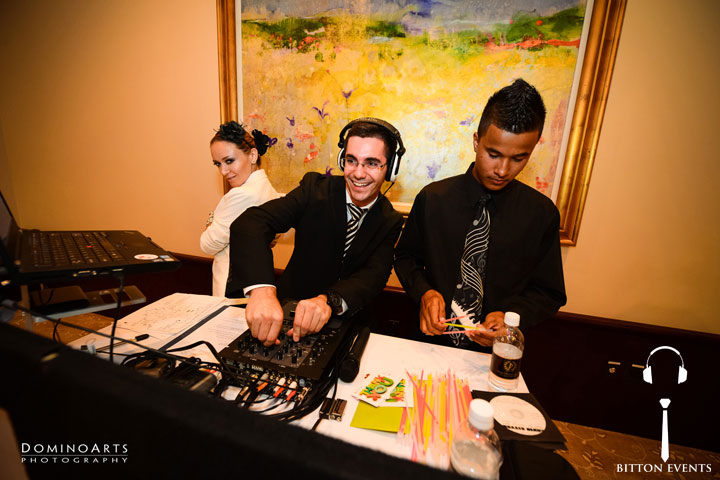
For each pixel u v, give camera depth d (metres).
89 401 0.24
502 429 0.61
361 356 0.81
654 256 1.56
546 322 1.70
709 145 1.41
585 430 1.74
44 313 0.71
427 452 0.57
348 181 1.02
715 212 1.46
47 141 2.32
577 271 1.64
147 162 2.17
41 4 2.07
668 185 1.48
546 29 1.43
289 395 0.65
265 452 0.20
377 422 0.63
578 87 1.45
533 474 0.48
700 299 1.55
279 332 0.75
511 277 1.09
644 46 1.38
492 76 1.53
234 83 1.84
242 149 1.50
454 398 0.71
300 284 1.19
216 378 0.67
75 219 2.44
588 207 1.57
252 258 0.91
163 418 0.22
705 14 1.32
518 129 0.86
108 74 2.09
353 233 1.15
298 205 1.12
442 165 1.68
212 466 0.22
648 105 1.43
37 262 0.58
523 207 1.07
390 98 1.66
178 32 1.90
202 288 2.25
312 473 0.20
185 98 1.99
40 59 2.17
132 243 0.79
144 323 0.93
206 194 2.11
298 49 1.72
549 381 1.77
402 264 1.22
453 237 1.12
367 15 1.60
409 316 1.86
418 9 1.54
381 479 0.19
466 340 1.13
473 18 1.50
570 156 1.50
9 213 0.71
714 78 1.36
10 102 2.30
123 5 1.95
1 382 0.27
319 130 1.79
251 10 1.73
